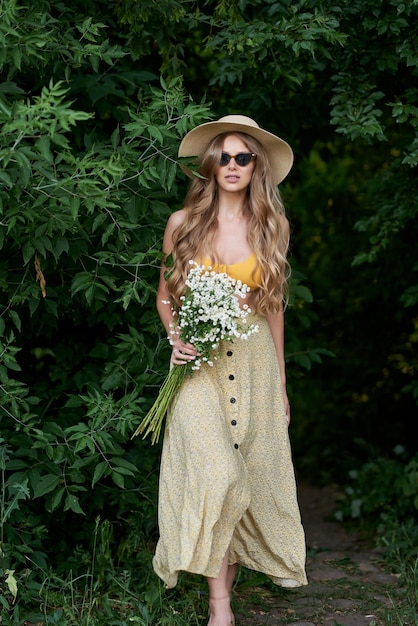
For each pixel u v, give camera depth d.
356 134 4.99
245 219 4.14
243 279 4.05
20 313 4.83
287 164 4.27
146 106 4.60
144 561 4.73
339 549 6.32
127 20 4.79
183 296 3.93
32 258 4.56
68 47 4.29
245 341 3.99
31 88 4.96
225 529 3.77
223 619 3.82
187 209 4.14
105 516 5.07
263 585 4.95
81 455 4.68
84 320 5.25
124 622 4.02
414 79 5.46
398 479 6.79
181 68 5.53
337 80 5.40
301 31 4.80
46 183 3.88
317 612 4.60
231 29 4.98
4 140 3.54
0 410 4.45
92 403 4.45
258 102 5.97
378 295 8.56
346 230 8.73
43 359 5.42
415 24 4.99
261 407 4.05
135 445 5.04
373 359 9.12
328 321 9.17
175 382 3.91
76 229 4.09
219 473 3.67
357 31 5.12
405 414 9.05
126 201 4.33
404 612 4.52
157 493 5.06
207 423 3.78
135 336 4.62
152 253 4.16
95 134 5.01
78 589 4.61
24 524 4.55
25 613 4.22
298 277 5.96
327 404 9.48
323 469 9.02
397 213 6.33
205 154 4.11
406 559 5.58
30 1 4.34
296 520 4.13
